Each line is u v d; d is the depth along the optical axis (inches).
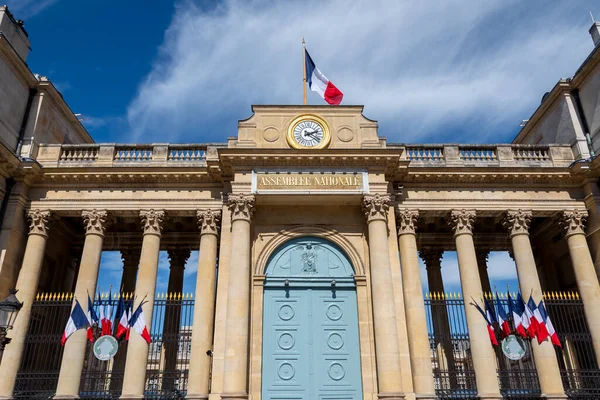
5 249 924.6
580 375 947.3
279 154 930.7
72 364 861.8
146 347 864.9
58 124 1152.8
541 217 1108.5
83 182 1002.7
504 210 1010.1
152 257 949.8
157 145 1043.3
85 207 986.7
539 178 1021.8
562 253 1128.2
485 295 948.0
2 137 965.2
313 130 983.0
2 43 958.4
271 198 938.1
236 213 912.3
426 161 1046.4
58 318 1077.8
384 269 876.6
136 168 984.9
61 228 1129.4
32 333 1020.5
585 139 1066.1
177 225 1162.6
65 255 1172.5
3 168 951.0
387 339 823.1
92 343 904.9
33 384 935.7
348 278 946.7
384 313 841.5
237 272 868.0
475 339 903.7
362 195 927.7
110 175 993.5
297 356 887.1
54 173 990.4
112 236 1189.1
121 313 866.1
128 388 831.7
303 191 923.4
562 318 1044.5
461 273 965.8
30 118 1048.2
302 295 935.0
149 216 977.5
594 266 992.2
